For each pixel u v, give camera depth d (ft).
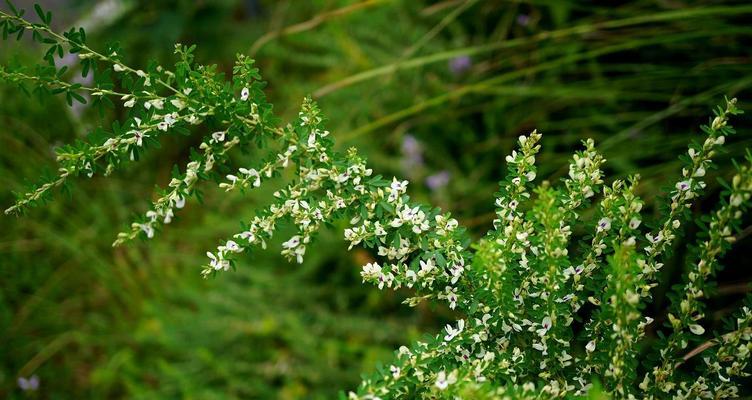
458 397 2.99
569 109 4.50
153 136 3.05
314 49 6.26
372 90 4.91
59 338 5.12
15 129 5.95
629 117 4.01
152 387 4.79
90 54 3.03
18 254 5.42
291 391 4.22
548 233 2.99
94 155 3.04
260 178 3.08
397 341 4.26
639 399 3.09
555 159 4.08
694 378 3.10
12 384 4.92
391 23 5.42
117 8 6.31
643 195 3.80
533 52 4.16
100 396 4.82
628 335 2.99
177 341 4.57
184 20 6.11
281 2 6.70
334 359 4.22
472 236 4.26
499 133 4.79
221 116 3.06
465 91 3.93
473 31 5.19
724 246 3.00
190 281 5.08
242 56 3.05
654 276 3.07
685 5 3.85
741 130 3.68
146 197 5.91
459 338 3.05
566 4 3.99
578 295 3.08
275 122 3.07
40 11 3.00
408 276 3.07
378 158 4.85
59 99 6.04
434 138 4.92
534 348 3.08
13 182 5.63
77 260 5.45
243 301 4.72
